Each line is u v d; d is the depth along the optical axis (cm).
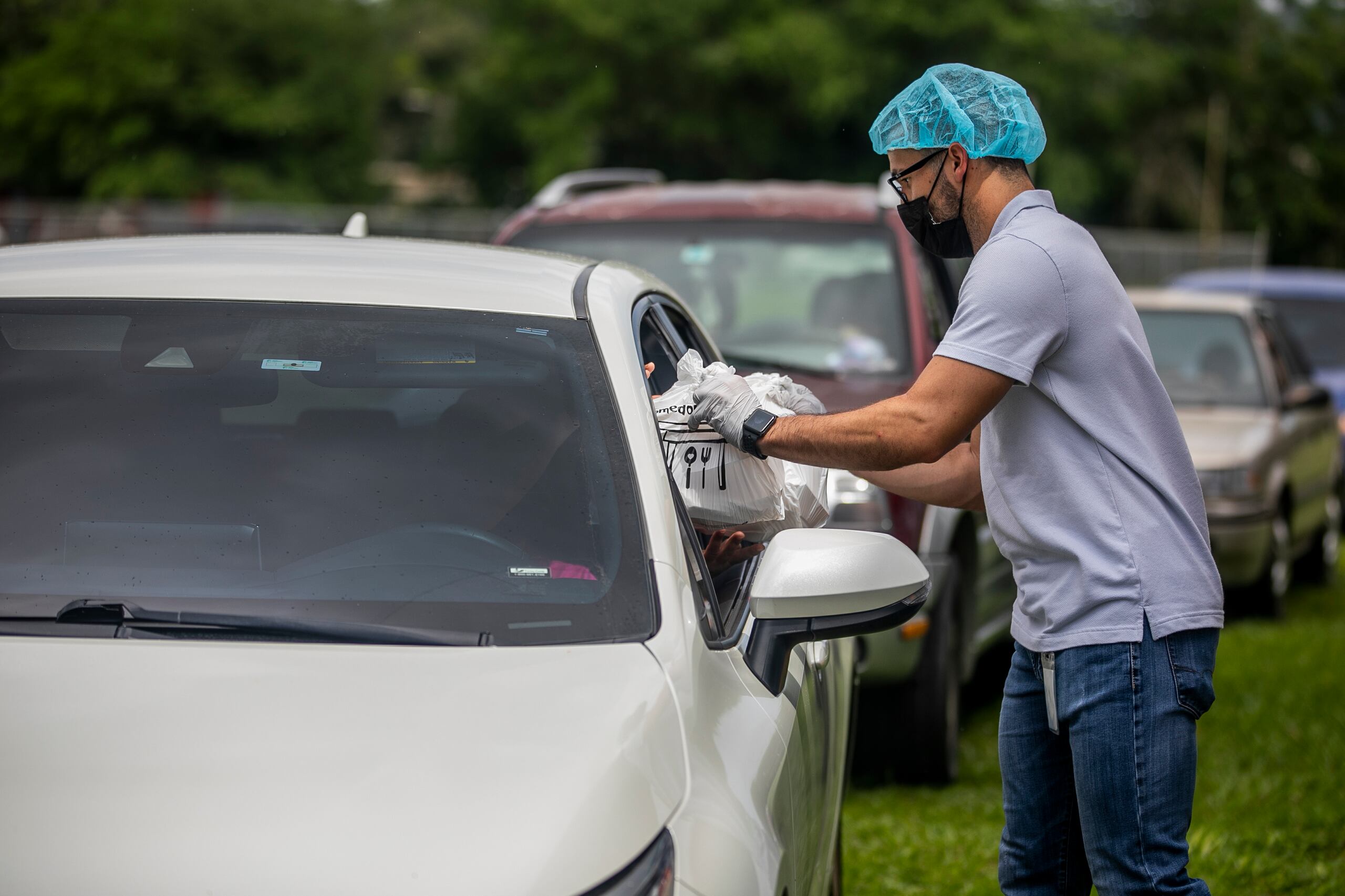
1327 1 7238
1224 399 1442
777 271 890
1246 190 6706
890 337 833
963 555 834
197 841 258
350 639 315
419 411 373
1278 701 1011
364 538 346
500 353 386
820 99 4944
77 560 340
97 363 384
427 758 277
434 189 6475
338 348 385
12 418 371
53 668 300
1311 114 6856
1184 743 378
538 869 258
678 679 314
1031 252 378
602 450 365
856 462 390
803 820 356
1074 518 382
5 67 5872
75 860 255
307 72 5666
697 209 940
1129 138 6156
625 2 5188
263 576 337
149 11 5491
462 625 323
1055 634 387
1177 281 2317
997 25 5100
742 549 438
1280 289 2194
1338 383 2041
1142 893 381
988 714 1025
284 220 3756
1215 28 6606
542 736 286
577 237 934
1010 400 391
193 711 288
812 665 436
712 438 429
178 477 358
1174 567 379
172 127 5438
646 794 280
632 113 5375
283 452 364
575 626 324
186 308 396
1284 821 756
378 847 259
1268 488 1313
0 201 5647
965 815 755
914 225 425
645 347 432
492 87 5791
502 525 348
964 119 398
